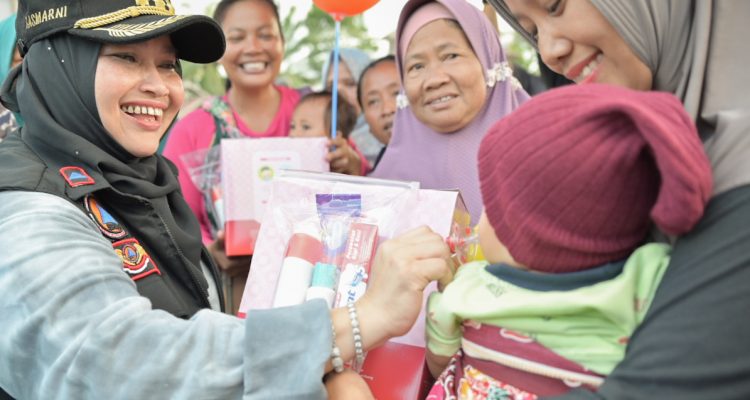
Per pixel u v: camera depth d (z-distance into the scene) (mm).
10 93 1381
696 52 947
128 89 1285
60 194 1152
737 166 818
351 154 2342
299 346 962
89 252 1026
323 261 1193
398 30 1987
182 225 1479
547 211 831
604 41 1015
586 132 790
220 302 1544
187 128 2529
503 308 914
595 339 875
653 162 789
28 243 1006
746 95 895
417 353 1146
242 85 2627
